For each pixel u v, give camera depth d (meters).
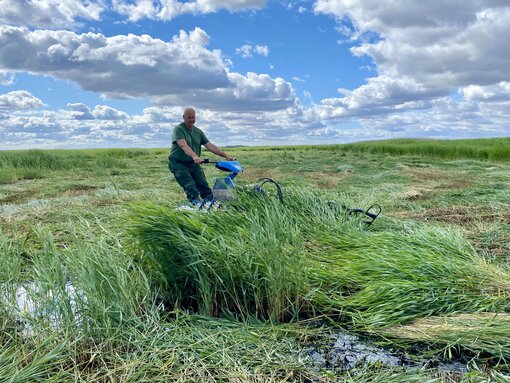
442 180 11.99
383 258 3.92
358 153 30.02
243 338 2.90
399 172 14.38
